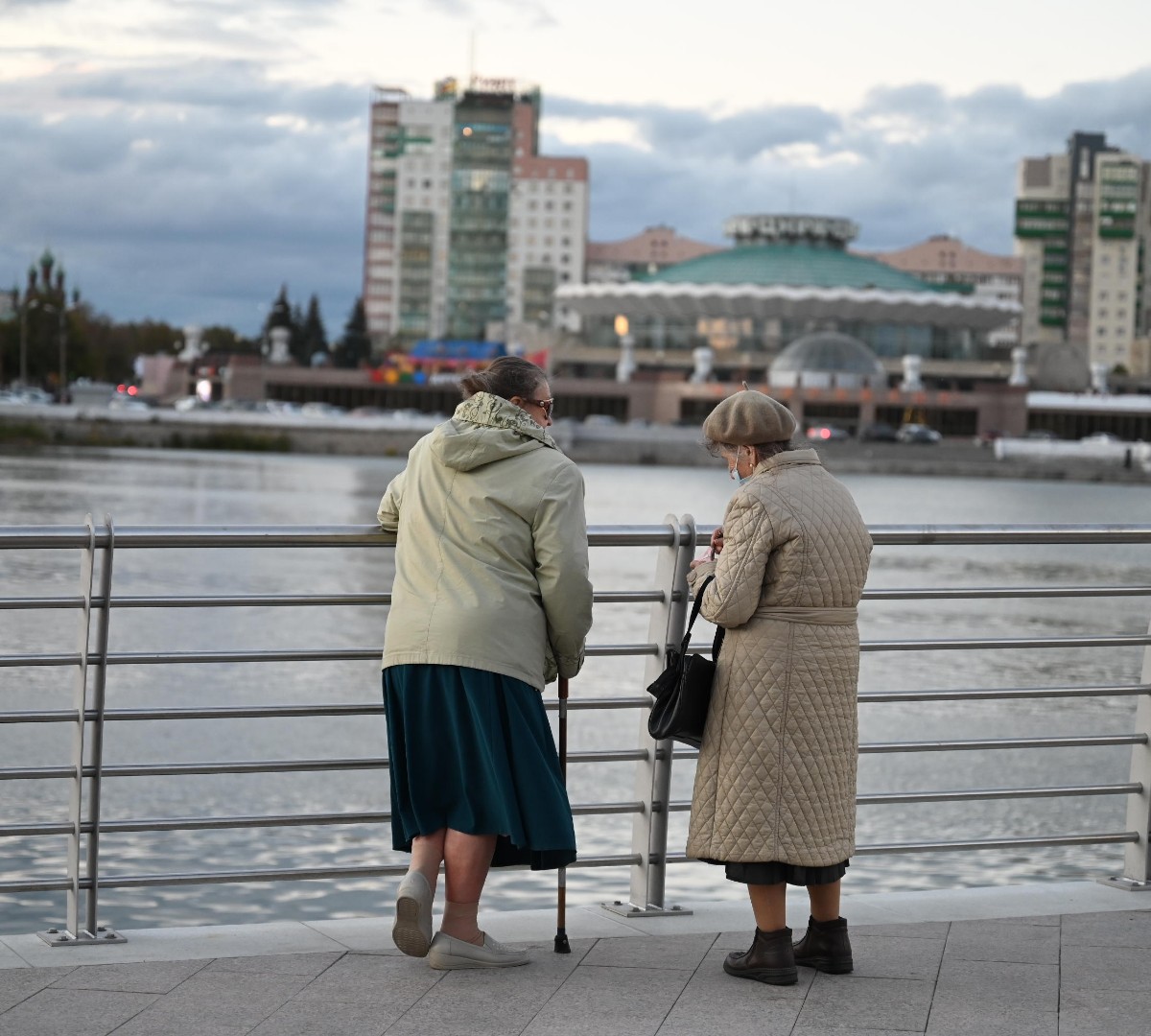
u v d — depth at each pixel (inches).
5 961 235.9
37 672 995.9
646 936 257.3
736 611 227.3
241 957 238.4
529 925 264.4
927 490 4434.1
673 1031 209.0
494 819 222.8
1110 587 290.2
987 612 1616.6
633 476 4815.5
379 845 577.3
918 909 277.4
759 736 230.4
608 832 606.9
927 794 285.6
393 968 234.2
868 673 1106.7
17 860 541.3
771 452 235.8
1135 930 263.1
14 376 7111.2
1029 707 968.3
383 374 7623.0
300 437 5644.7
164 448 5551.2
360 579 1815.9
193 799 671.1
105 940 247.6
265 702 924.0
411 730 226.2
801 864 230.2
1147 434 7854.3
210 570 1872.5
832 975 237.0
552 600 227.6
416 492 231.6
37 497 2780.5
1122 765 791.1
